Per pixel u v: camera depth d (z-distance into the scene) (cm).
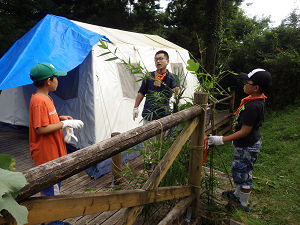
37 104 190
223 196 292
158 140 225
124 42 491
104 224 237
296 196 307
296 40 962
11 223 74
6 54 415
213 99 232
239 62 1046
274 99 901
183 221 234
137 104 348
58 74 206
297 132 586
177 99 242
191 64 202
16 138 517
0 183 64
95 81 387
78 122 217
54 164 90
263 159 461
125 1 1438
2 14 932
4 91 532
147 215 242
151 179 159
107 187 319
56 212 96
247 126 226
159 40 729
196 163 221
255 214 266
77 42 383
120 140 121
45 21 396
